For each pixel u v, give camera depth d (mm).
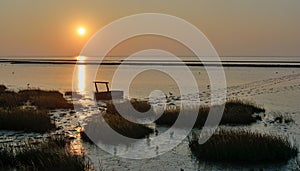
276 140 15750
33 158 13977
